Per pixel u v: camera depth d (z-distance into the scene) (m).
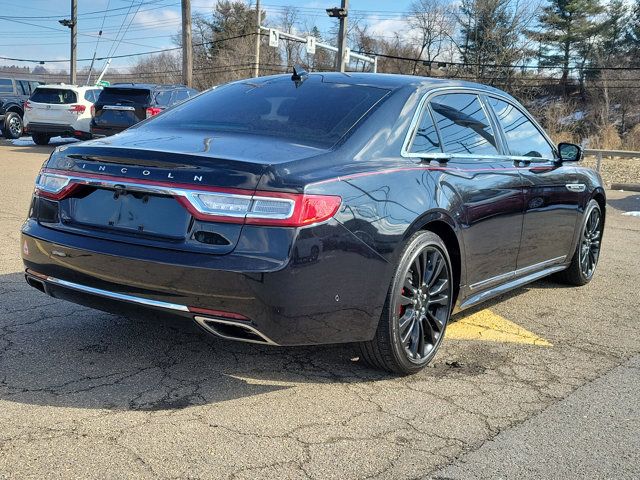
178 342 4.02
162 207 3.16
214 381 3.50
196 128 3.84
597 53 60.38
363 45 69.69
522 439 3.03
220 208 3.01
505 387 3.63
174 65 78.38
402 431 3.05
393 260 3.38
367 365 3.73
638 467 2.83
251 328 3.00
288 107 3.91
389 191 3.41
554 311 5.19
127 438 2.84
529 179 4.66
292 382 3.55
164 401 3.22
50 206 3.54
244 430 2.98
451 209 3.79
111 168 3.29
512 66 56.72
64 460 2.63
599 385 3.71
